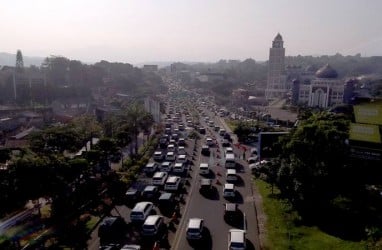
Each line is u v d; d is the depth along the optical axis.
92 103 149.62
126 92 199.00
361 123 46.81
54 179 36.56
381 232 30.25
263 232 35.00
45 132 53.81
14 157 43.22
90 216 39.03
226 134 92.81
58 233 34.81
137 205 38.53
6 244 30.34
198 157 69.12
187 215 39.53
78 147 59.19
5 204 33.38
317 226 35.53
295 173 39.38
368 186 42.66
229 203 40.75
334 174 41.88
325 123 45.88
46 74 189.00
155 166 58.16
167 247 32.09
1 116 115.75
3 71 181.00
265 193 46.44
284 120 109.56
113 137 61.59
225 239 33.62
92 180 47.75
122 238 33.88
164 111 148.25
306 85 160.00
